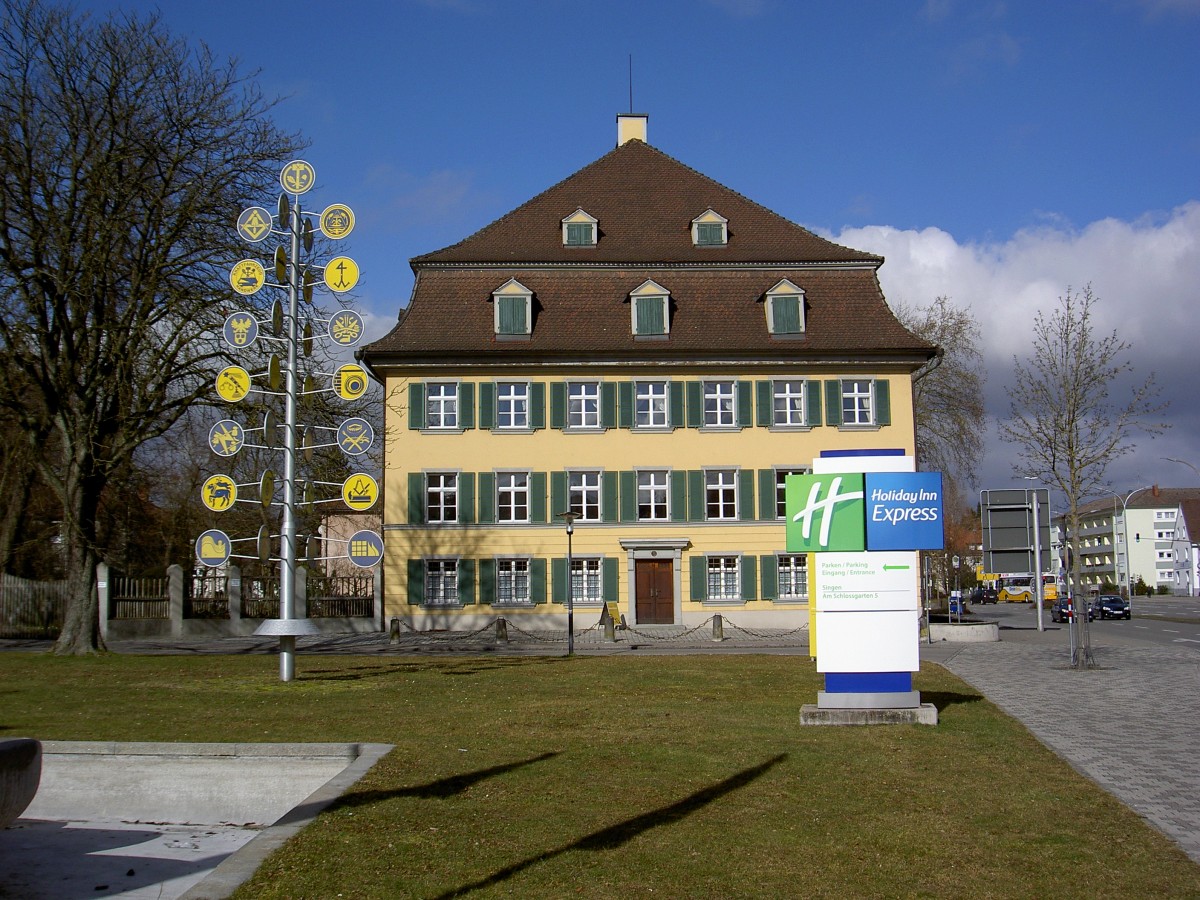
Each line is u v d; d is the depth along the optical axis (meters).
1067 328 26.33
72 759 11.92
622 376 42.34
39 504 46.12
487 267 43.66
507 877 7.77
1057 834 8.97
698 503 41.97
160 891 8.93
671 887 7.59
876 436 42.47
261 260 26.14
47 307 26.00
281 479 19.53
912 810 9.73
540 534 41.66
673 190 47.97
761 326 42.94
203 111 26.39
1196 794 10.52
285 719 14.38
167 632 38.66
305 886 7.53
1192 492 142.12
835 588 14.42
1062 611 52.66
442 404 42.19
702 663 23.28
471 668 21.94
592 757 11.80
